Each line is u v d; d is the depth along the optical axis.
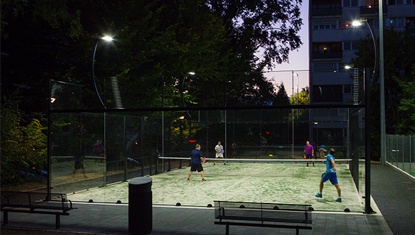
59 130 12.20
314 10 49.59
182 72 24.03
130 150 17.06
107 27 20.02
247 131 24.94
